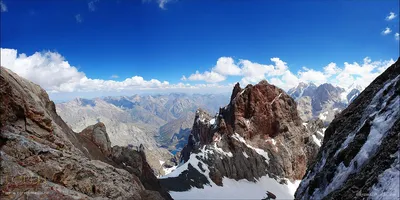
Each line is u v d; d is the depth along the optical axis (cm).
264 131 17950
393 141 3347
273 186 14662
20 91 3762
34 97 4144
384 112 4378
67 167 3528
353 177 3922
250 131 17500
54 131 3962
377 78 6519
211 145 15788
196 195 10912
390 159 3083
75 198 3170
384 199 2697
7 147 3169
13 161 3058
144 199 4212
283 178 15700
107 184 3791
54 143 3809
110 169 4200
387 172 2936
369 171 3453
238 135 17088
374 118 4522
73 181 3497
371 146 4062
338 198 3662
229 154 15362
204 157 14562
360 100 6600
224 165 14462
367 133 4459
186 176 12669
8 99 3453
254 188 13750
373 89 6247
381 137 3984
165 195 7425
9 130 3350
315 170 6356
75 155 3903
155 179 7750
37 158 3316
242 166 14912
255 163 15588
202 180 12681
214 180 13100
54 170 3344
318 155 6875
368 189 3061
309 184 5897
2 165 2912
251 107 18175
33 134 3619
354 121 5759
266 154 16525
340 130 6341
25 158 3225
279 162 16288
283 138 17838
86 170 3712
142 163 7369
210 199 10788
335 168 4891
